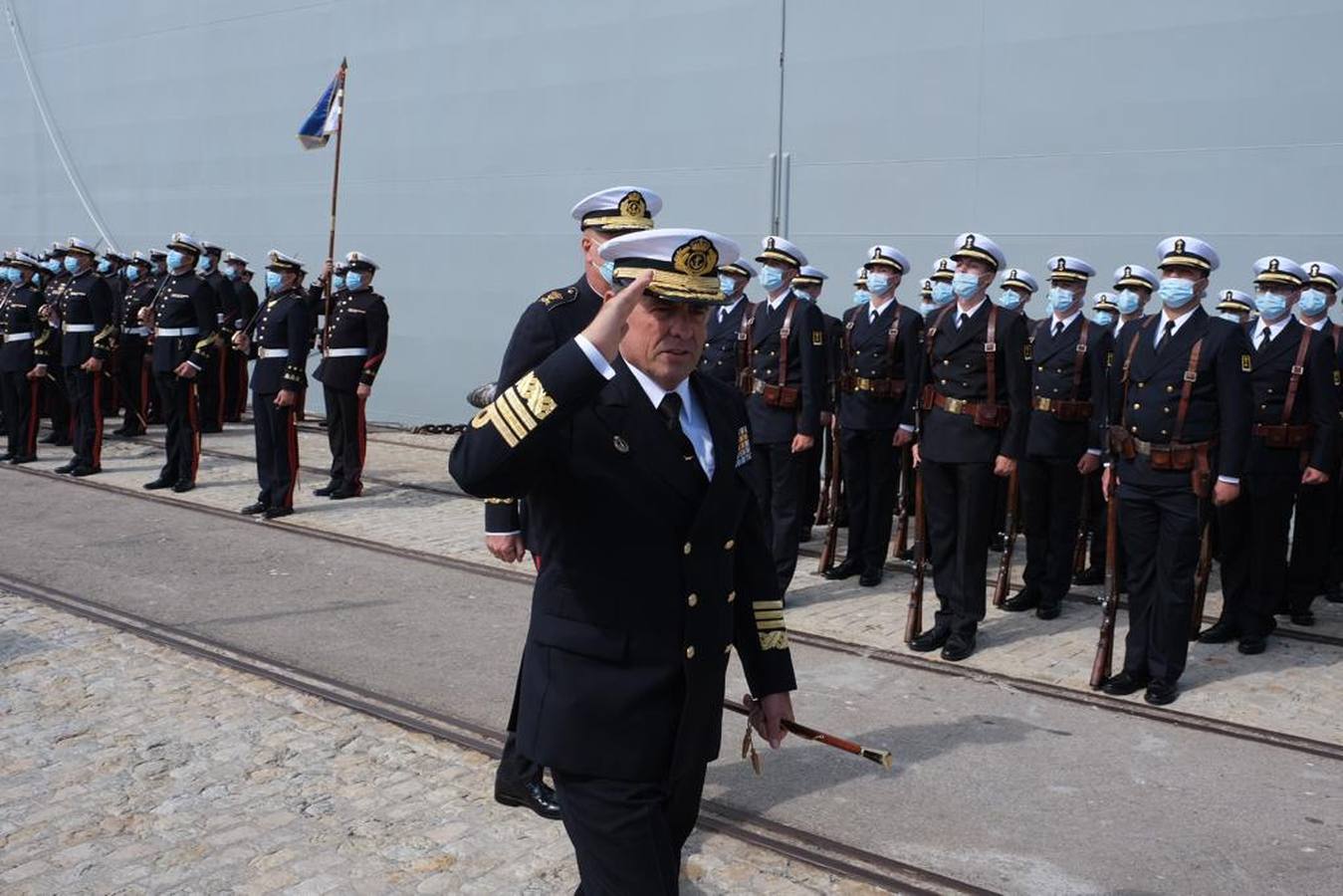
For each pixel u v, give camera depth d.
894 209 11.06
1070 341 7.36
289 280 9.75
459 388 14.57
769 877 4.04
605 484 2.75
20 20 19.00
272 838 4.25
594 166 13.07
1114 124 9.84
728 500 2.85
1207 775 4.96
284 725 5.30
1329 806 4.68
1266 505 6.55
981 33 10.44
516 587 7.65
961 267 6.42
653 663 2.78
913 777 4.90
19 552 8.44
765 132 11.79
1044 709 5.70
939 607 7.12
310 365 16.23
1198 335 5.74
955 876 4.09
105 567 8.03
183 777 4.75
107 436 14.06
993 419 6.31
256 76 16.08
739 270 8.11
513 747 4.16
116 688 5.73
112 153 17.98
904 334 7.72
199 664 6.08
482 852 4.16
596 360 2.54
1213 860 4.25
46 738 5.12
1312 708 5.75
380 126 14.84
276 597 7.36
